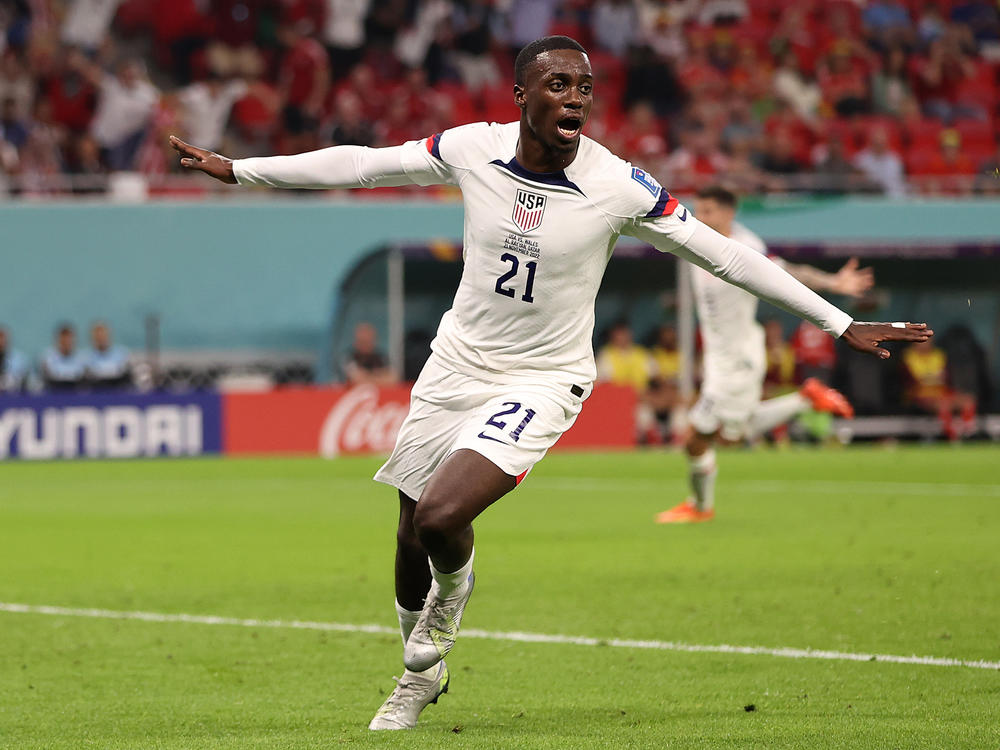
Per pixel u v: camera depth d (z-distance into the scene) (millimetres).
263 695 20141
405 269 81375
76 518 45906
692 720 18203
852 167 87750
